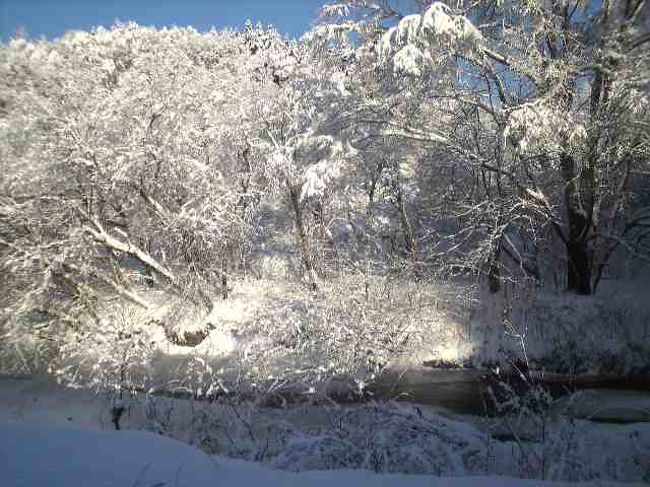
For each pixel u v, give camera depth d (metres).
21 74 17.34
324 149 15.45
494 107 13.44
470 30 11.00
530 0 11.65
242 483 3.79
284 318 12.56
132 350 9.64
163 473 3.92
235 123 17.09
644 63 11.66
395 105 13.82
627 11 12.02
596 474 5.57
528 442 6.75
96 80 16.83
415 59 11.02
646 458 6.01
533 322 13.48
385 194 17.27
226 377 11.14
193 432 6.77
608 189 13.66
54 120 14.01
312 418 7.56
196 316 15.12
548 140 11.10
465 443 6.18
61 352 12.00
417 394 11.24
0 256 13.76
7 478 3.77
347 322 11.77
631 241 13.95
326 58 14.51
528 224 13.87
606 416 9.09
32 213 13.70
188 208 16.05
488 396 11.05
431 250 15.93
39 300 13.52
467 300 14.23
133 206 15.59
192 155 16.56
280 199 17.28
